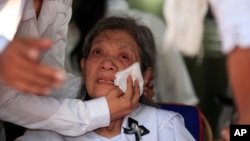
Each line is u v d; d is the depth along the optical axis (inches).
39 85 34.4
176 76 109.3
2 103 56.4
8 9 51.5
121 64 62.1
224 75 163.8
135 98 58.1
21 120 58.1
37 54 34.4
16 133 69.0
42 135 61.5
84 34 99.0
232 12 50.4
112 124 61.9
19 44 35.0
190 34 124.6
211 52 161.0
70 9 66.2
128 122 62.1
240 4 49.8
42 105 57.2
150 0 140.7
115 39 63.7
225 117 112.0
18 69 34.2
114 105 57.2
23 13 55.7
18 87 35.5
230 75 51.4
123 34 64.3
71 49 99.7
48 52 64.5
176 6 118.3
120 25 64.9
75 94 67.5
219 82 164.9
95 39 64.6
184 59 150.7
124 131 61.4
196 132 70.1
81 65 67.4
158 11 140.3
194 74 163.5
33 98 57.1
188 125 70.9
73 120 57.5
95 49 63.6
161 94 108.7
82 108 57.5
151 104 67.9
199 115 71.8
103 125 58.3
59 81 34.5
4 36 50.1
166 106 72.9
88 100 63.1
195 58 156.4
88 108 57.5
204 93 167.8
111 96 57.8
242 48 49.7
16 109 56.9
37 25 59.7
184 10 119.4
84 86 65.9
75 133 58.7
